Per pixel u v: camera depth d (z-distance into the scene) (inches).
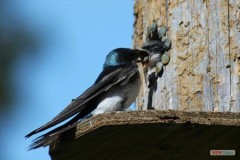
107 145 269.9
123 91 324.2
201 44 318.7
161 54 339.6
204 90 311.0
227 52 309.0
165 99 330.6
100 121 244.4
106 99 321.1
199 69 315.6
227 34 311.9
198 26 322.7
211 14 319.3
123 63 344.8
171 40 335.3
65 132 259.6
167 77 331.9
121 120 243.4
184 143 272.2
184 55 324.8
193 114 249.8
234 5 315.0
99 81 324.2
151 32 350.9
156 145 273.9
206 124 249.1
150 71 345.4
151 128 250.1
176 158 291.7
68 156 281.1
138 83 330.6
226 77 305.6
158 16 348.8
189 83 318.0
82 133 252.1
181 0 334.0
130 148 276.7
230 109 300.0
